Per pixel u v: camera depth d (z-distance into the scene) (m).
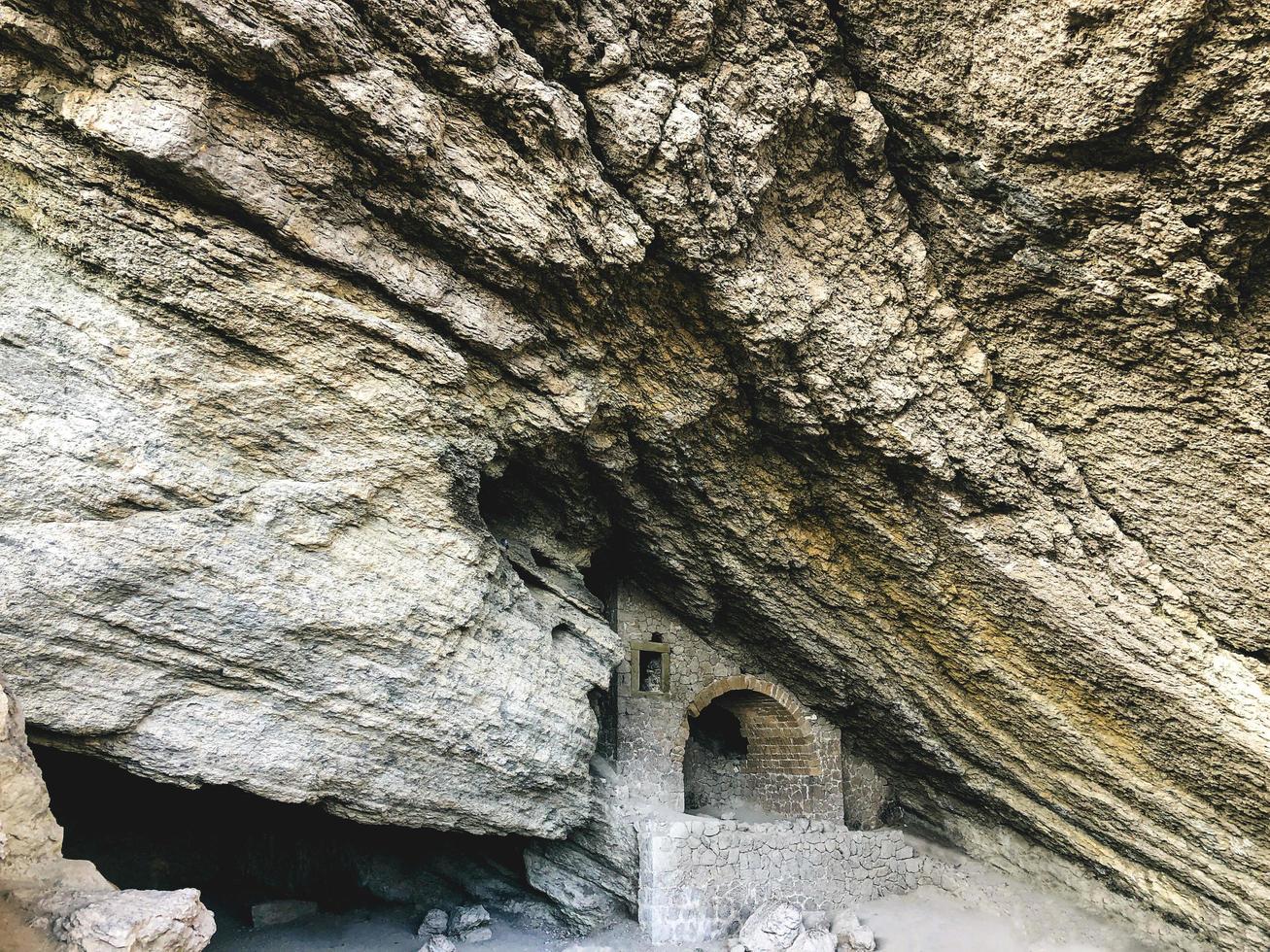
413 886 12.15
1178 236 6.98
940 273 8.22
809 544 10.57
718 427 9.45
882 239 8.07
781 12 6.98
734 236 7.68
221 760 7.33
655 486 10.23
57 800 11.40
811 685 12.75
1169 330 7.51
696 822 11.19
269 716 7.55
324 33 6.03
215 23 5.81
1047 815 11.84
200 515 7.00
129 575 6.73
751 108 7.25
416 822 8.59
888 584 10.59
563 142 7.03
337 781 7.94
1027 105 6.84
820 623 11.47
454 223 7.20
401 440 7.80
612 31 6.88
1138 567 8.80
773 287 8.07
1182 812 10.03
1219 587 8.55
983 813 13.01
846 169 7.80
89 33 6.07
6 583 6.36
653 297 8.24
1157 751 9.78
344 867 12.28
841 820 13.04
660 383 9.00
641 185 7.39
